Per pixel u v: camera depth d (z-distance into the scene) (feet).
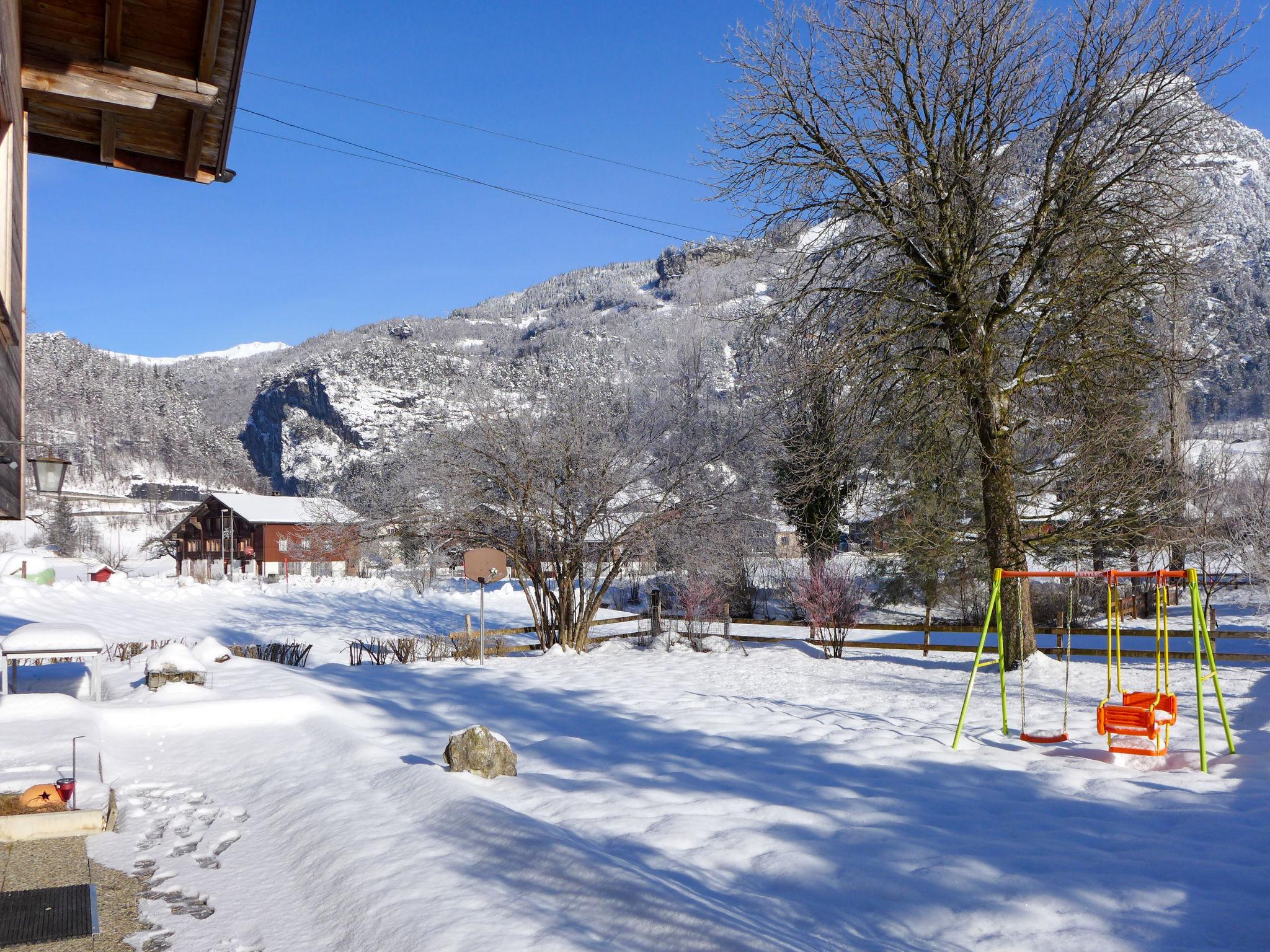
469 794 20.20
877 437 52.80
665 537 67.10
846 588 68.03
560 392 68.23
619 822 19.75
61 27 21.90
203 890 16.19
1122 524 50.72
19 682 41.04
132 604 93.76
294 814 20.36
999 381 50.67
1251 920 13.84
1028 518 55.77
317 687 38.47
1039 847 18.02
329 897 15.38
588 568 71.97
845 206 50.72
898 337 50.06
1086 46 46.09
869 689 44.47
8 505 25.68
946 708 37.93
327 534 82.02
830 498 73.77
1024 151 49.19
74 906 15.23
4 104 18.74
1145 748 26.84
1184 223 46.09
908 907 14.52
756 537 81.35
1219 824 19.76
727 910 14.10
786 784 24.18
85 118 25.68
